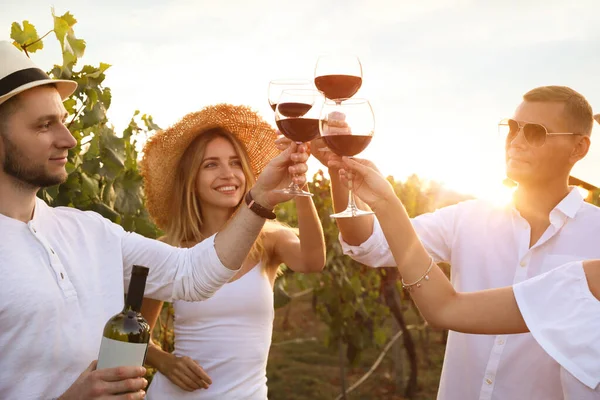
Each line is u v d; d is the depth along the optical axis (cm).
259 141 323
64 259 195
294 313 1441
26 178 188
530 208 252
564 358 164
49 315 184
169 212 327
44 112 188
